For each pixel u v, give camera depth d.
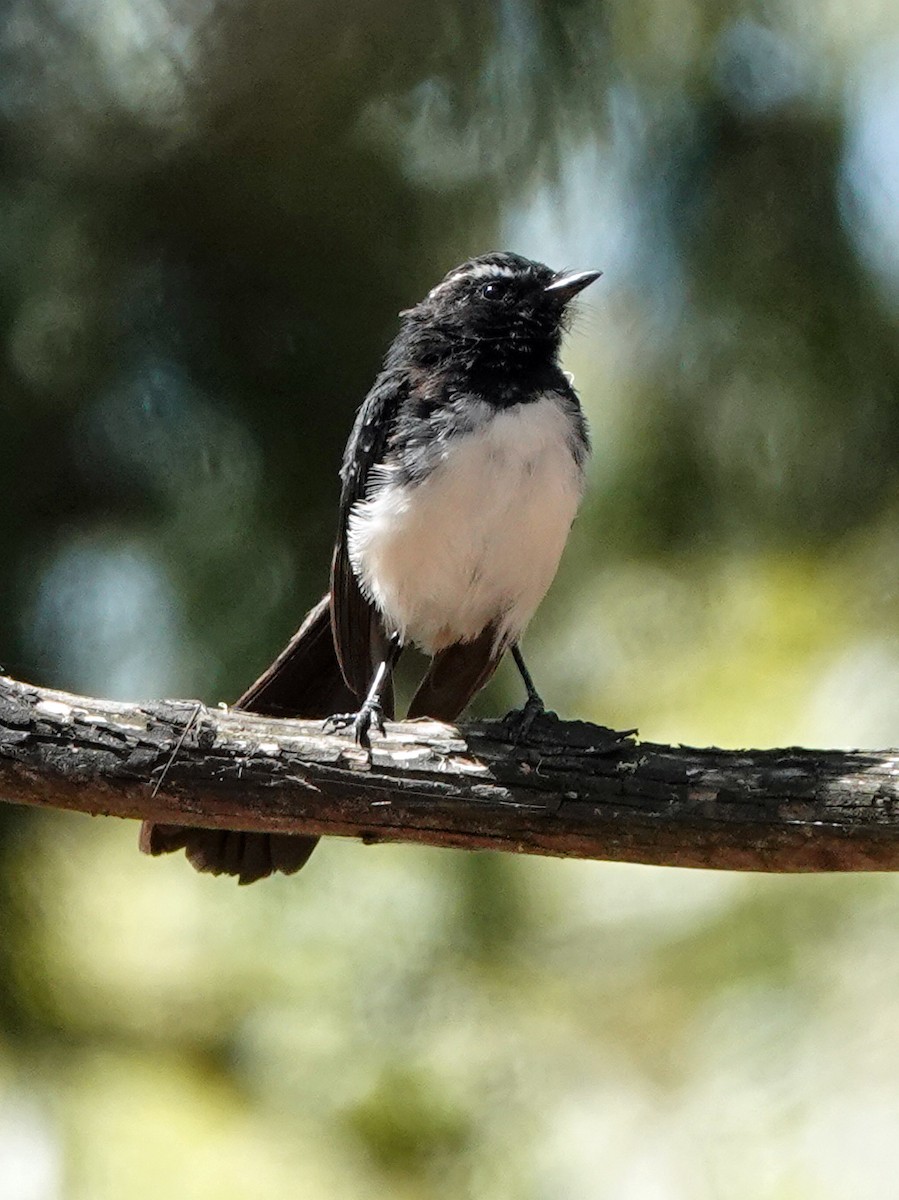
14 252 8.87
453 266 9.61
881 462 10.55
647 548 11.09
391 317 9.52
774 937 8.92
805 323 10.27
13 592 9.04
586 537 11.30
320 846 11.29
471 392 10.08
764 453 10.67
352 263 9.27
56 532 9.29
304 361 9.47
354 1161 10.12
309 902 11.45
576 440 10.12
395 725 8.38
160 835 9.19
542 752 8.17
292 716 10.38
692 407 10.77
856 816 7.75
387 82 8.37
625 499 11.09
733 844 7.94
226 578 9.78
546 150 9.04
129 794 8.16
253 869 9.30
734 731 9.60
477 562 10.10
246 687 9.91
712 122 9.94
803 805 7.81
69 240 8.92
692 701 10.01
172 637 9.88
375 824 8.25
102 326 9.08
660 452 10.95
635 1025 9.46
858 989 8.62
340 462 9.92
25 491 9.10
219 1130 9.82
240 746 8.17
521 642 10.95
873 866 7.86
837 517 10.70
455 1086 10.35
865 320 10.27
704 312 10.40
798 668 9.84
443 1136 10.23
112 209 8.85
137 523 9.61
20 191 8.83
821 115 9.96
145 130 8.62
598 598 11.21
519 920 10.67
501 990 10.46
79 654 9.52
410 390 10.12
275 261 9.15
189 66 8.27
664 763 8.05
